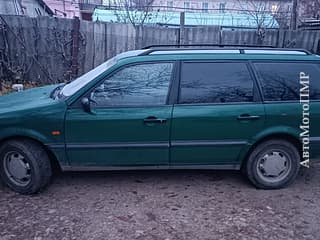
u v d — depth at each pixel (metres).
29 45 9.27
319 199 3.88
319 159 4.09
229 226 3.29
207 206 3.65
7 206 3.57
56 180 4.21
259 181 4.04
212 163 3.94
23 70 9.32
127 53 4.17
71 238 3.05
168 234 3.14
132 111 3.68
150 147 3.76
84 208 3.56
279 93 3.88
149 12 14.47
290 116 3.85
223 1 28.53
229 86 3.82
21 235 3.08
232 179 4.35
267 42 9.90
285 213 3.56
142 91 3.74
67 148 3.70
